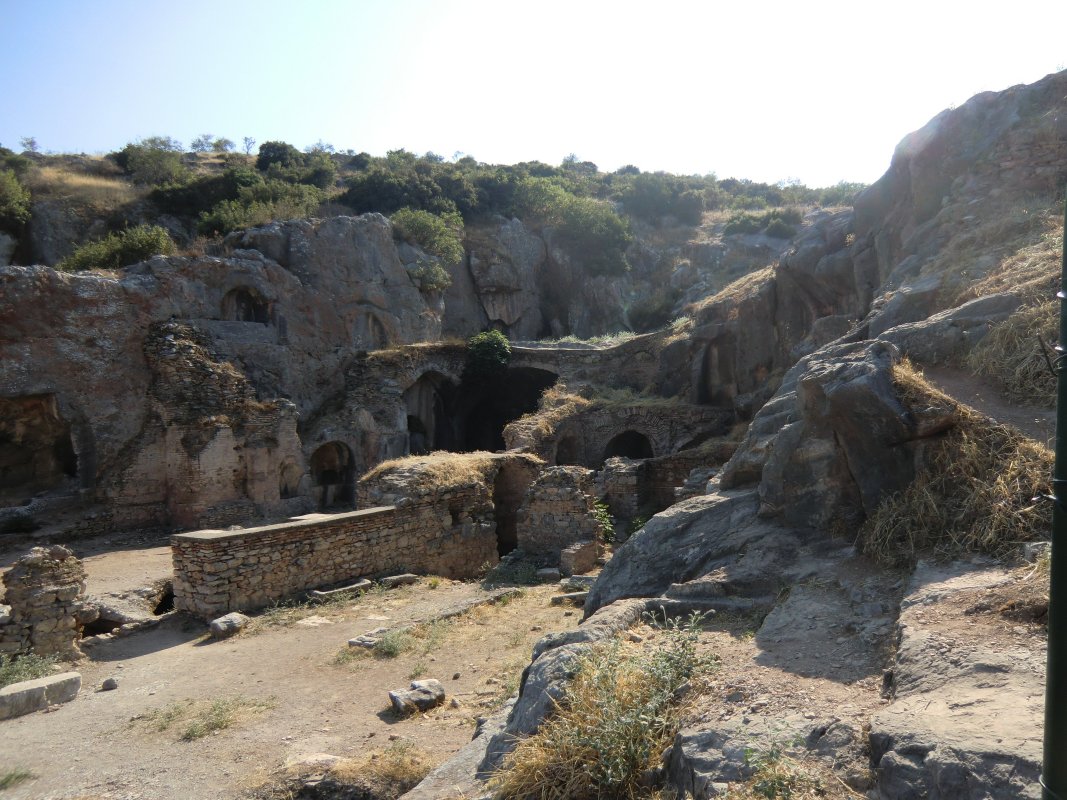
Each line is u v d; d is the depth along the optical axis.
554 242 53.03
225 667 9.97
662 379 30.12
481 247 49.59
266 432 24.08
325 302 30.56
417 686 8.34
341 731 7.68
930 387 6.27
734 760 3.52
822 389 6.42
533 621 11.24
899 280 12.99
